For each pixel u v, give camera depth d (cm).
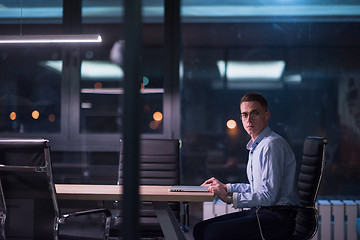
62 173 476
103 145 450
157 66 452
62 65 455
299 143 539
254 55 612
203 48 615
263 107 259
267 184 235
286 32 580
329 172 548
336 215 400
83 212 249
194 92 612
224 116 594
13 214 255
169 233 247
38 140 234
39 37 363
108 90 468
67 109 454
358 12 529
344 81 561
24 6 500
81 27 455
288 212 234
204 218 403
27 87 513
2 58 521
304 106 578
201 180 559
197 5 543
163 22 445
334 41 560
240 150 490
